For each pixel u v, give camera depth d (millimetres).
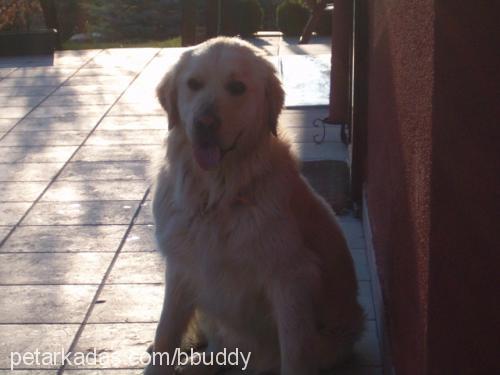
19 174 3902
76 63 6688
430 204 1776
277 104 2291
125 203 3510
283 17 8852
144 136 4523
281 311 2268
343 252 2436
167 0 11047
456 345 1797
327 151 4047
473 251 1769
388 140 2410
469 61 1729
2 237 3236
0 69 6523
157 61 6664
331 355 2428
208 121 2178
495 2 1709
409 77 2020
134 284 2881
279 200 2246
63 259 3059
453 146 1753
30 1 8031
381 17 2643
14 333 2637
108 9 10859
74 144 4395
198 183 2256
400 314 2156
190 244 2283
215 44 2260
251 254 2236
